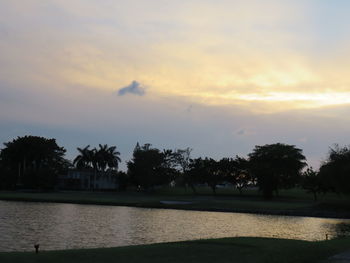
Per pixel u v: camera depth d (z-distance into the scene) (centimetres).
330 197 12700
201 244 2248
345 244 2436
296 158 12600
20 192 14212
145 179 15325
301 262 1869
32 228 4850
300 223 6525
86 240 4006
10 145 16762
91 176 18500
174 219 6750
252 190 17112
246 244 2258
